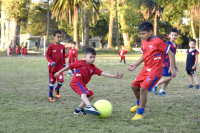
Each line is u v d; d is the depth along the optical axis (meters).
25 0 31.53
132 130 3.01
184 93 5.60
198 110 4.02
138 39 44.06
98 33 54.78
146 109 4.16
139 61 4.05
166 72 5.35
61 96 5.45
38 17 43.16
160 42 3.57
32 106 4.41
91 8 35.06
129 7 31.12
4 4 31.56
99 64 14.21
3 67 12.52
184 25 40.88
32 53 33.34
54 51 5.06
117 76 3.57
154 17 32.81
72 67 3.79
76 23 36.19
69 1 34.69
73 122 3.38
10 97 5.21
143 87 3.56
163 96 5.32
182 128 3.07
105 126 3.19
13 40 32.50
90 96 3.85
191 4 26.12
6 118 3.58
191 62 6.34
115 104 4.60
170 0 27.44
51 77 5.02
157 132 2.96
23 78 8.59
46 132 2.96
